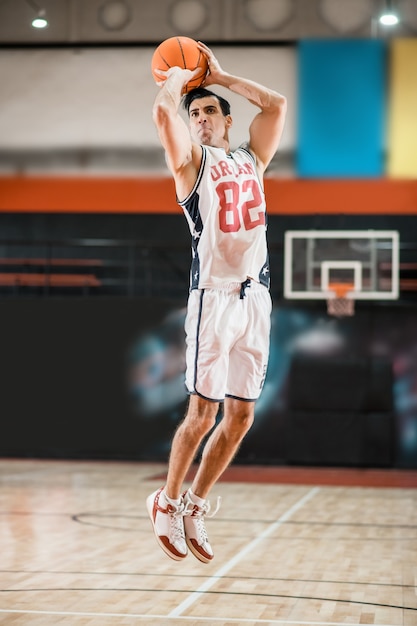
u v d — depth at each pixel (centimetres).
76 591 480
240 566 564
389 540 679
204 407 361
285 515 834
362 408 1430
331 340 1444
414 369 1430
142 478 1187
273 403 1450
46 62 1509
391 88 1445
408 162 1455
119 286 1612
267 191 1497
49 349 1489
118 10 1465
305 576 532
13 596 465
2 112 1530
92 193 1552
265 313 372
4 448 1491
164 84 355
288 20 1441
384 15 1341
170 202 1548
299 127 1466
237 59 1447
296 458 1438
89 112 1516
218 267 362
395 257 1422
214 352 358
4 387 1495
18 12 1482
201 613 430
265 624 409
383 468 1423
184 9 1450
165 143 350
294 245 1452
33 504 892
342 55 1442
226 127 384
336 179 1480
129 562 575
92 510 848
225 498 981
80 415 1478
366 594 480
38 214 1608
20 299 1496
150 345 1470
